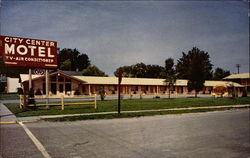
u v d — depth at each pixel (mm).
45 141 6480
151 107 17094
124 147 5898
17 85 43688
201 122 10367
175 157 5109
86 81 38219
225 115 13273
